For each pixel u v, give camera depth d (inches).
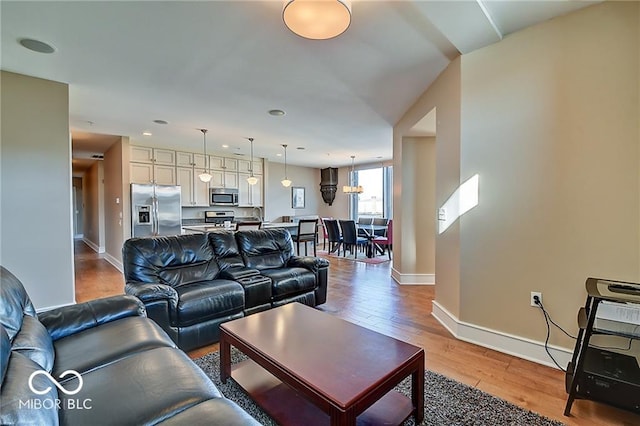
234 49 102.9
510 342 97.1
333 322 81.4
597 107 82.4
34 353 51.6
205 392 48.9
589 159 83.7
